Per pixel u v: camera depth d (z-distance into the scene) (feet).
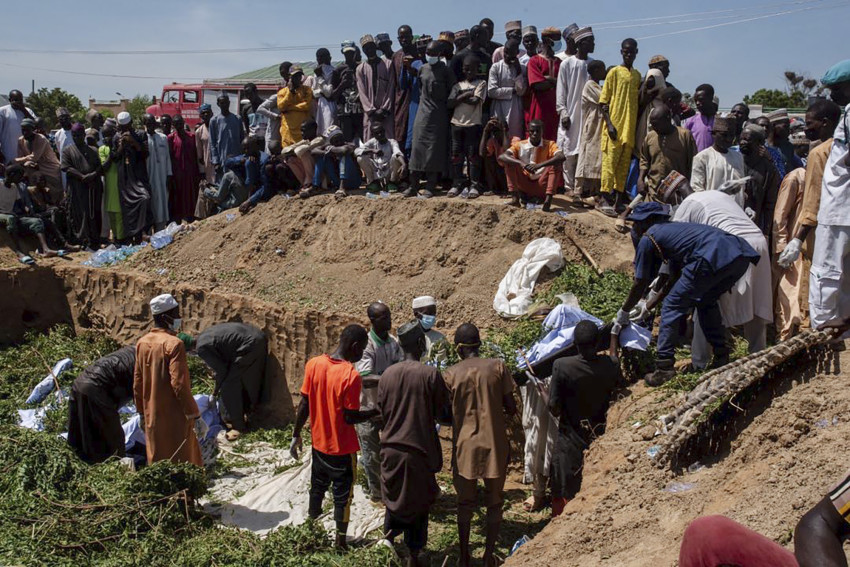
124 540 22.26
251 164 40.73
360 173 39.91
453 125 36.06
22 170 43.29
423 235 34.35
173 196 46.39
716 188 26.71
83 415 26.45
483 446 21.07
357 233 36.14
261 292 35.68
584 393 21.34
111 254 42.55
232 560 21.16
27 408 35.14
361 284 33.99
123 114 43.86
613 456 19.94
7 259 42.22
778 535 14.07
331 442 22.54
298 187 40.91
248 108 47.47
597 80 33.88
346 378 22.25
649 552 15.94
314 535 22.07
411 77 38.55
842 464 15.12
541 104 35.94
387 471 21.38
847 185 19.72
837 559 7.10
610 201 33.94
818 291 20.79
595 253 31.01
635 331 23.88
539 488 24.29
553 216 32.32
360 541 23.85
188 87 77.87
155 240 41.65
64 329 41.83
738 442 17.99
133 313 39.63
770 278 22.66
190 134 46.70
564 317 25.54
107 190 44.27
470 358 21.90
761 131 27.02
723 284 21.38
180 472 24.27
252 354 32.94
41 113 134.21
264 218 39.34
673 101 31.86
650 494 17.94
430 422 21.33
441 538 23.77
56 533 22.30
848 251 20.21
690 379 21.90
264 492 27.30
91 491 24.17
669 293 22.26
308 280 35.40
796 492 15.03
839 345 19.16
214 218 41.73
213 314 36.32
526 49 36.45
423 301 27.43
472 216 33.68
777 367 19.47
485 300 31.07
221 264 38.60
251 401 33.78
